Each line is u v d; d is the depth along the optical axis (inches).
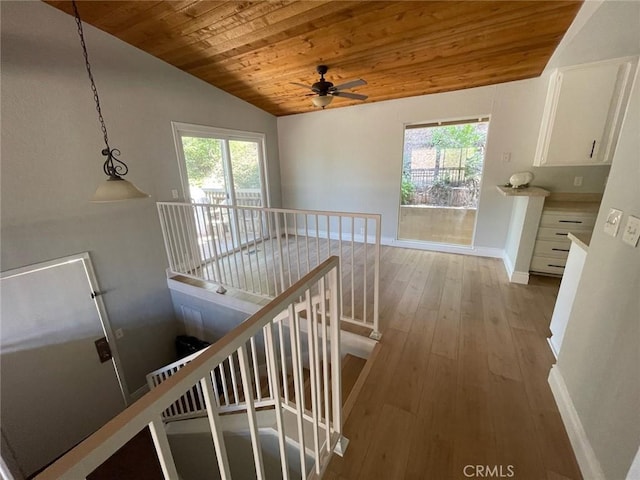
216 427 28.6
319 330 103.0
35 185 99.1
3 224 93.4
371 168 183.2
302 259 165.9
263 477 35.4
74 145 107.3
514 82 135.6
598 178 128.4
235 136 176.4
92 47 108.8
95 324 121.1
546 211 122.6
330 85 115.2
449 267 147.4
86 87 108.8
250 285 135.4
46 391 109.6
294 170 213.6
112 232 122.5
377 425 62.9
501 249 157.3
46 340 107.8
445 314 104.0
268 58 125.0
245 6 93.6
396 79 137.0
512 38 100.7
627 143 49.6
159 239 140.9
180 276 148.3
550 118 115.0
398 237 186.7
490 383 72.4
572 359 62.1
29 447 106.5
